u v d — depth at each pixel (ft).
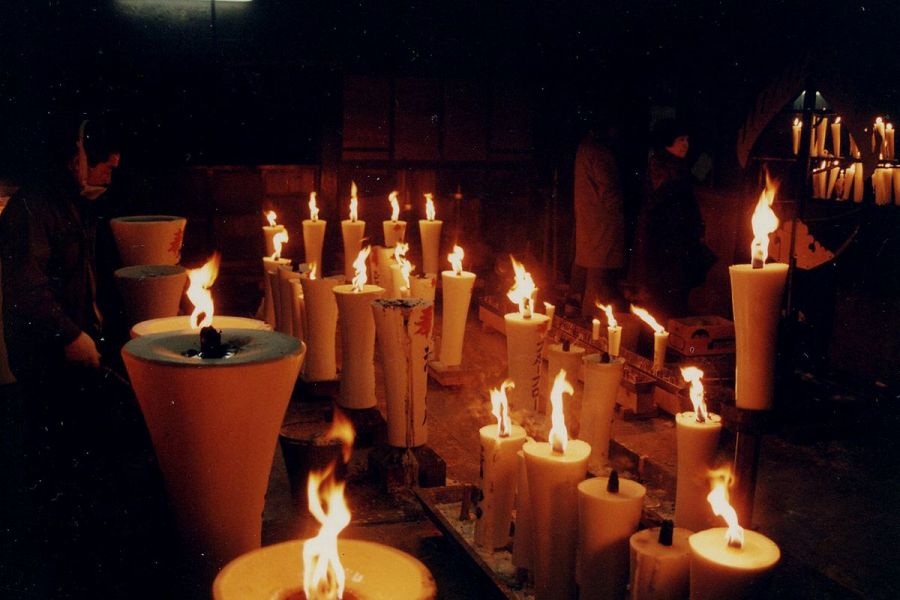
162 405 4.86
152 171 24.04
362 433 12.43
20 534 8.14
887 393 17.95
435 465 11.05
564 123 26.99
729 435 14.84
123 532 8.13
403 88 26.89
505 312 20.68
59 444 9.91
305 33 26.37
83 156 11.38
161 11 25.30
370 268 18.44
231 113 26.73
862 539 11.62
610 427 11.18
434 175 27.53
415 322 10.69
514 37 27.25
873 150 15.74
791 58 16.56
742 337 6.39
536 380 12.72
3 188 17.78
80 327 11.66
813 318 20.24
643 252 20.29
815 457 14.61
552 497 7.20
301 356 5.19
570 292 24.25
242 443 4.98
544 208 27.37
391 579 4.15
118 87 25.12
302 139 27.20
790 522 12.12
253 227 25.36
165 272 9.79
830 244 19.39
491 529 8.73
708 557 5.82
